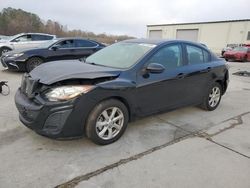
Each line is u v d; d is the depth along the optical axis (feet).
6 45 43.60
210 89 16.67
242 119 15.96
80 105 10.16
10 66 28.84
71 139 10.61
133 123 14.29
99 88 10.53
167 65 13.57
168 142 12.13
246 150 11.65
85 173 9.30
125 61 12.76
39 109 9.99
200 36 126.00
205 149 11.57
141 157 10.59
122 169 9.66
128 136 12.52
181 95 14.55
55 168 9.52
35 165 9.64
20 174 9.05
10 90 20.88
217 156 10.97
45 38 46.75
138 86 12.01
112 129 11.64
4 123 13.42
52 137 10.23
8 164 9.62
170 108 14.20
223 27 116.06
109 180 8.96
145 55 12.66
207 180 9.20
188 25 129.80
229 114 16.88
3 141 11.41
